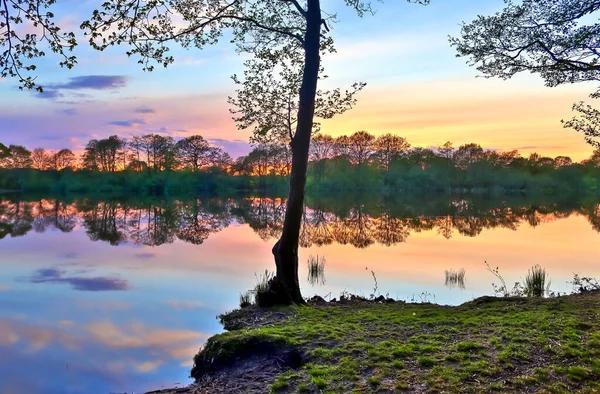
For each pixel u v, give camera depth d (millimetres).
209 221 34031
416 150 81625
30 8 4359
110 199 62719
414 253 18078
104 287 12383
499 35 8781
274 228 29109
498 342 6000
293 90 11172
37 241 22547
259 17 10648
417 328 7039
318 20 9633
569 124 9766
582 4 7926
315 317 8273
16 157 75812
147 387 6188
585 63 8430
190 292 11797
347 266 15273
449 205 51188
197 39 9703
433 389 4691
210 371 6363
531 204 53156
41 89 4605
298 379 5406
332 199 62406
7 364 6965
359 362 5625
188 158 76188
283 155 58656
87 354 7398
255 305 9820
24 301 10828
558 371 5016
